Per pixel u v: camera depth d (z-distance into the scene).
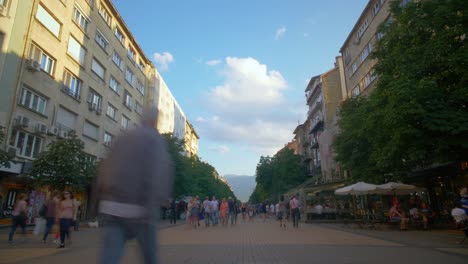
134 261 7.23
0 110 19.09
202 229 18.72
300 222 28.05
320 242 11.08
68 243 10.88
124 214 2.76
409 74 13.05
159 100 53.31
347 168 23.41
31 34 21.64
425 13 13.80
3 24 19.55
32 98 22.08
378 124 15.61
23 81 20.94
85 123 29.44
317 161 55.50
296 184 56.09
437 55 12.70
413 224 17.56
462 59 12.16
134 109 42.38
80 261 7.25
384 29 16.02
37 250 9.23
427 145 12.81
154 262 2.91
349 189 18.66
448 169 19.25
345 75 39.12
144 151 2.93
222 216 22.89
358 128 21.83
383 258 7.48
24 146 21.23
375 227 18.61
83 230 17.81
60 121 25.41
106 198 2.86
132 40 41.38
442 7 12.73
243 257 7.79
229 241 11.65
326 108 47.81
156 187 2.89
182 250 9.15
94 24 30.91
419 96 12.14
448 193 20.30
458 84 12.61
